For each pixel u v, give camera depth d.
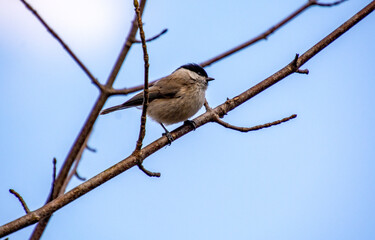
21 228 6.25
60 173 9.70
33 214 6.37
